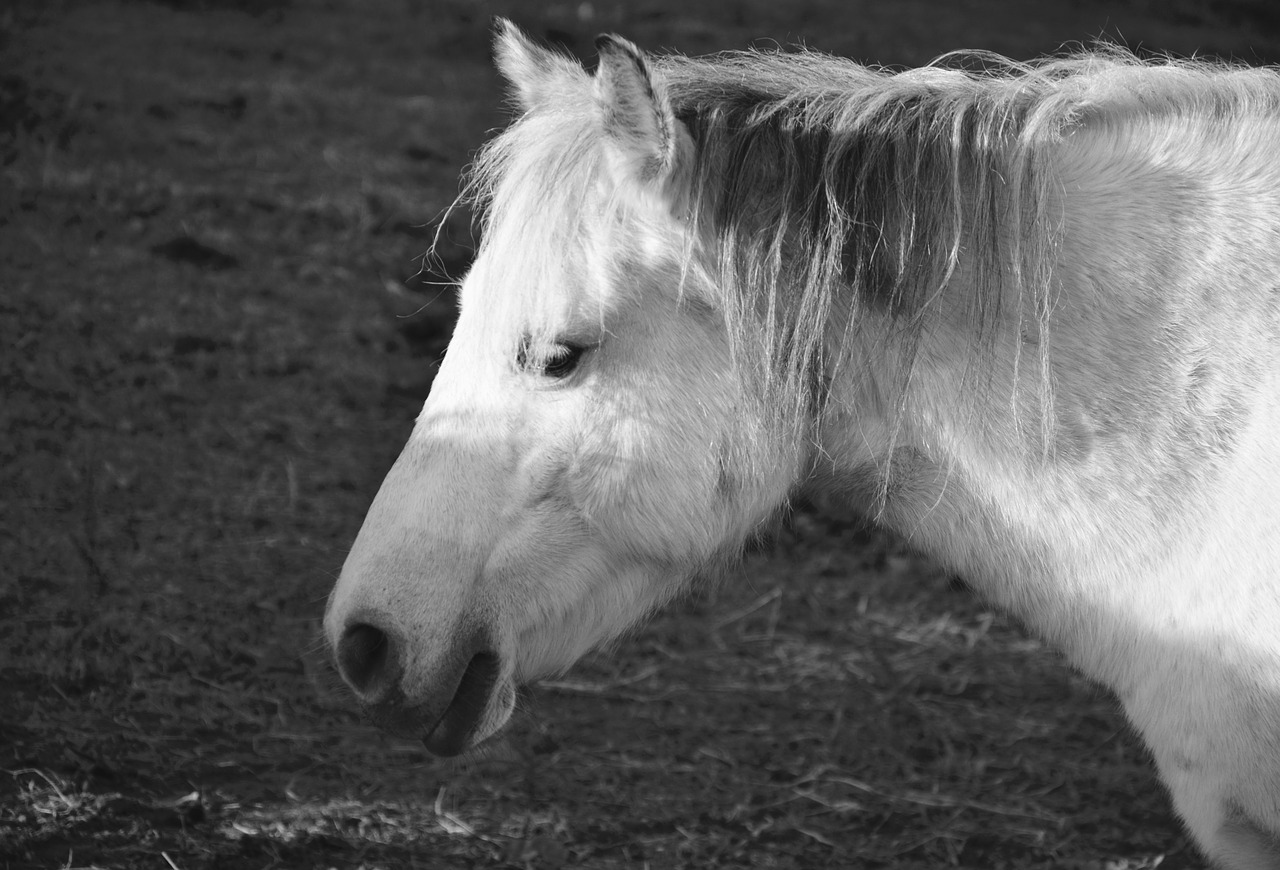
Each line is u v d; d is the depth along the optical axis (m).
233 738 6.55
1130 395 4.09
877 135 4.13
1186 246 4.11
